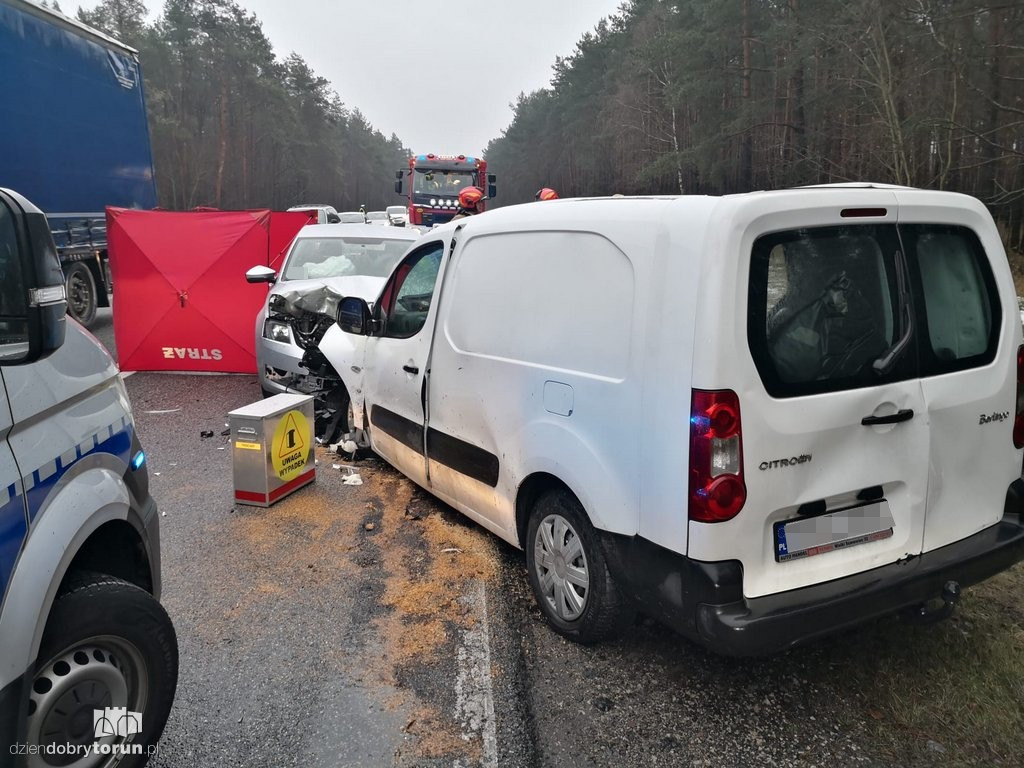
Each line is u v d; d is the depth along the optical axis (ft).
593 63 195.72
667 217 9.63
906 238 10.11
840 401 9.42
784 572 9.35
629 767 9.18
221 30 183.42
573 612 11.49
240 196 196.95
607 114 175.22
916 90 72.08
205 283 29.50
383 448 18.31
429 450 15.51
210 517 16.30
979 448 10.75
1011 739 9.64
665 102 138.51
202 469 19.40
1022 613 12.54
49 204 36.37
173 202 181.47
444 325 14.71
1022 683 10.70
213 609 12.53
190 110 186.70
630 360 9.93
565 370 11.12
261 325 24.53
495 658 11.29
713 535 8.91
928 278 10.28
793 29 87.35
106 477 8.62
